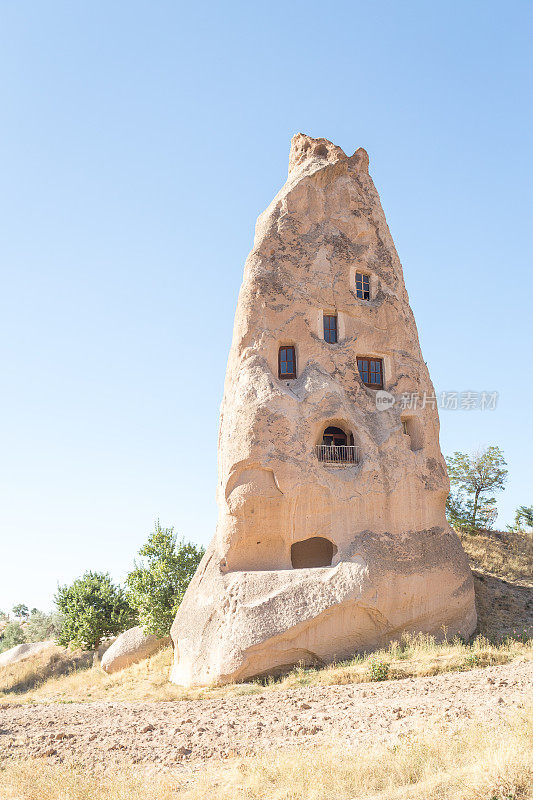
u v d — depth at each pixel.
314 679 20.86
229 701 19.27
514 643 22.84
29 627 49.41
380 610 23.22
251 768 11.97
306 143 30.72
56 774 12.40
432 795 9.80
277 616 22.52
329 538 24.27
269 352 26.27
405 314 28.91
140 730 16.02
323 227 28.36
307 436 24.81
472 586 25.92
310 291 27.20
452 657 21.19
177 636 25.75
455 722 13.32
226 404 27.02
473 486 39.75
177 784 12.07
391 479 25.39
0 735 16.81
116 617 36.47
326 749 12.58
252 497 24.09
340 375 26.52
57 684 30.78
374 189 30.44
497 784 9.58
